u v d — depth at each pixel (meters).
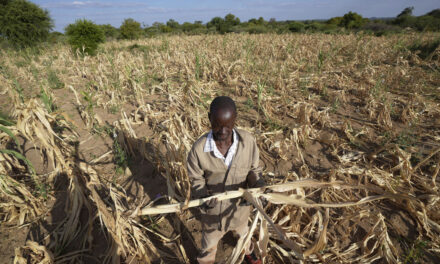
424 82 7.75
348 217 2.88
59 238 2.84
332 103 6.60
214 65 9.26
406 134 4.84
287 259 2.60
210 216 1.97
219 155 1.71
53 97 7.15
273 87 7.89
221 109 1.46
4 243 2.78
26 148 4.57
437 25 19.14
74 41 15.50
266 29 34.38
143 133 5.18
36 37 21.00
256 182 1.89
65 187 3.55
